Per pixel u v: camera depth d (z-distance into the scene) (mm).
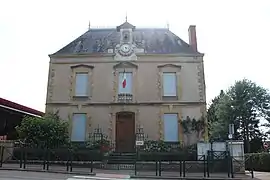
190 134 21859
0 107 21984
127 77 23141
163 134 21922
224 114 37750
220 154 17109
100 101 22719
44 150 16516
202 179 13781
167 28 26062
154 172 16062
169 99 22578
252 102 37875
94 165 17516
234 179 13898
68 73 23375
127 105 22516
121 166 17406
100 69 23328
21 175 12242
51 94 22953
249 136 36906
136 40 24672
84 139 22156
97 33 25953
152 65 23203
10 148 17812
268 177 15289
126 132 22359
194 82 22844
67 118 22531
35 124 19094
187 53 23359
